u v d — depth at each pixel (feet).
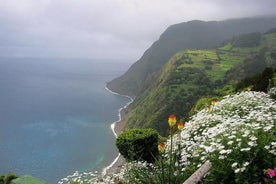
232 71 464.65
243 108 32.14
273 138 17.10
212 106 37.78
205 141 21.79
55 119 592.19
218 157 17.62
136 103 570.87
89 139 444.96
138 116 404.16
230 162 16.88
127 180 25.08
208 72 466.70
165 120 327.26
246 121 24.86
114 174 27.20
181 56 558.97
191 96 363.76
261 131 18.61
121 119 574.15
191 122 30.91
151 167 26.23
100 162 349.00
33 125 543.80
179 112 334.85
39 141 440.45
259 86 69.10
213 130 21.66
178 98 360.89
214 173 16.99
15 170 331.98
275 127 19.40
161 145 22.85
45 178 309.01
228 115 31.94
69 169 332.19
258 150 16.28
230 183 16.55
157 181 21.26
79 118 595.88
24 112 655.35
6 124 545.85
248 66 464.65
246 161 16.57
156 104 376.89
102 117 601.21
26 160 364.17
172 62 556.92
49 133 485.97
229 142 17.38
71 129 509.76
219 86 394.52
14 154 386.32
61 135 470.80
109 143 422.82
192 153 22.08
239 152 16.94
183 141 25.73
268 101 34.71
